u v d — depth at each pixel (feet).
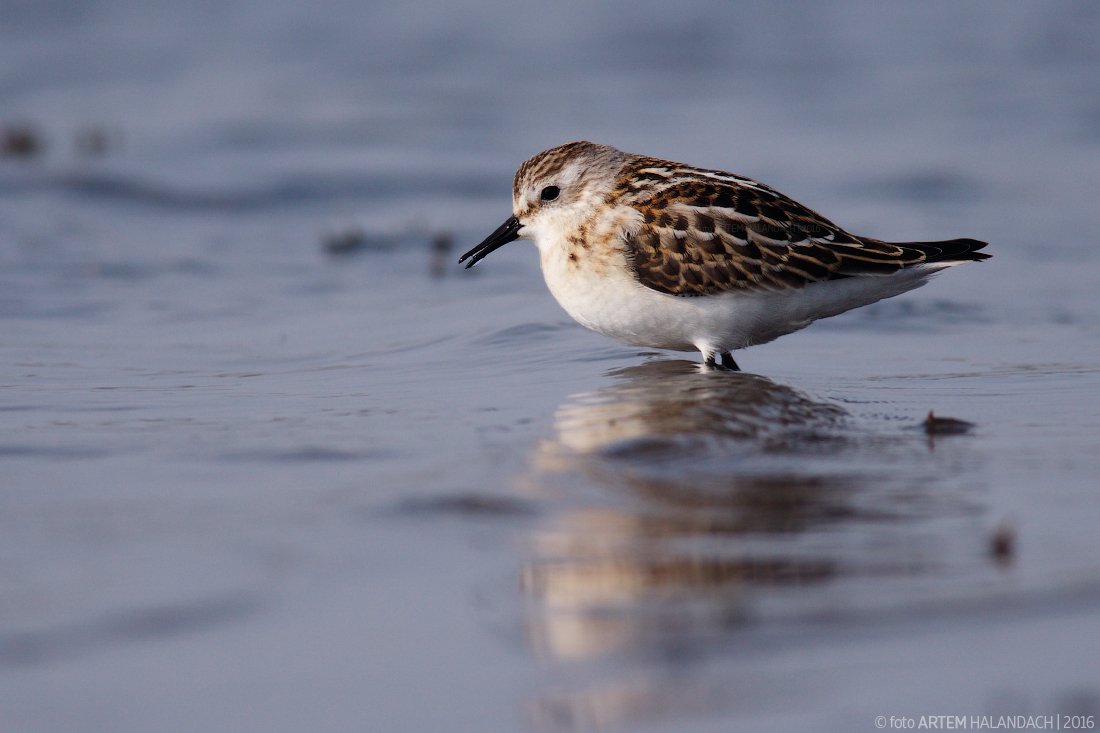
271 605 22.71
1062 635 21.42
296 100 96.17
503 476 29.30
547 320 49.08
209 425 34.83
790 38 116.37
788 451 31.60
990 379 40.42
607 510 27.12
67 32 115.44
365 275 58.39
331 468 30.35
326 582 23.56
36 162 76.07
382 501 27.61
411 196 74.59
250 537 25.67
